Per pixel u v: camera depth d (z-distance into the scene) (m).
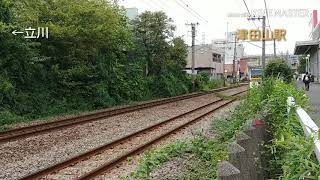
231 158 3.56
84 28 24.20
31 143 12.73
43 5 23.17
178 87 43.47
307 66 69.56
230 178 3.04
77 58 25.41
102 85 27.48
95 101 26.67
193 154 10.04
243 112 13.85
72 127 16.56
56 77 24.03
